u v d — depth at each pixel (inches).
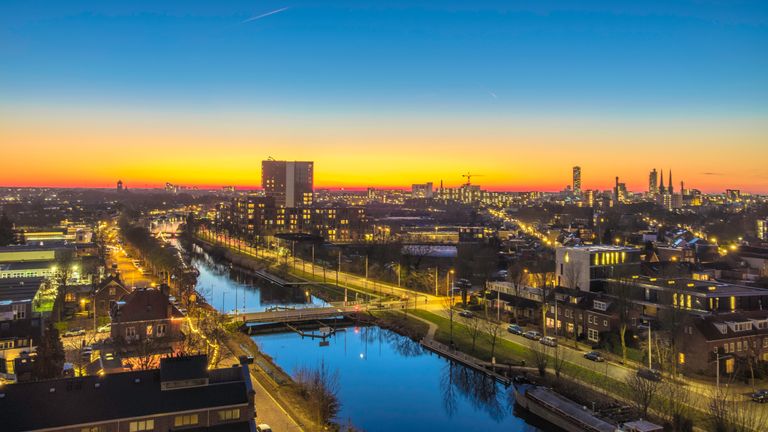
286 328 6678.2
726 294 5334.6
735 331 4527.6
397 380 4864.7
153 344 4670.3
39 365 3890.3
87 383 2906.0
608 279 6299.2
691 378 4338.1
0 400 2714.1
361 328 6752.0
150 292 5022.1
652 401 3818.9
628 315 5315.0
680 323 4589.1
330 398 3954.2
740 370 4404.5
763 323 4702.3
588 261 6407.5
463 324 6441.9
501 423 3996.1
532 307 6358.3
